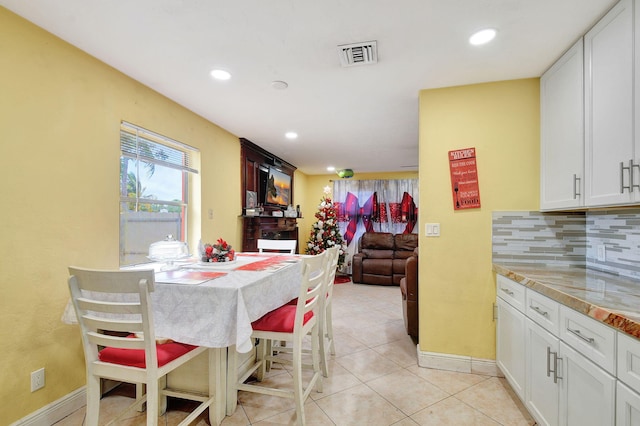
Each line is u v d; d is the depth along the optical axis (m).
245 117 3.20
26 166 1.65
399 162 5.64
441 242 2.42
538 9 1.53
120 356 1.41
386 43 1.84
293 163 5.79
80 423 1.75
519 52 1.92
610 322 1.07
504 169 2.31
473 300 2.35
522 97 2.28
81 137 1.93
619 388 1.04
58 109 1.80
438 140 2.43
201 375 1.82
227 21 1.65
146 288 1.28
